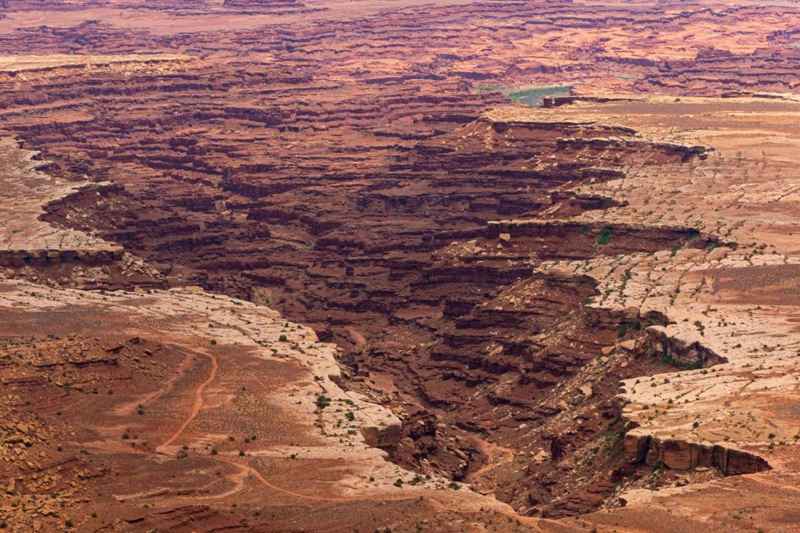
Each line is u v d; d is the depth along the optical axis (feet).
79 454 633.61
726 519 570.46
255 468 649.61
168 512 576.20
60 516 565.53
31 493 589.73
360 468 652.07
